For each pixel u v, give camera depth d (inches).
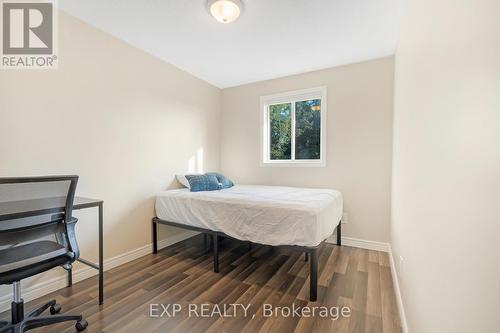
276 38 92.7
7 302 65.0
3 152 64.4
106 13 77.6
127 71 96.3
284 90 132.6
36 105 70.6
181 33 89.6
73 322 60.1
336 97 118.2
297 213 74.4
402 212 69.2
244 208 84.4
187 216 97.6
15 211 45.5
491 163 21.6
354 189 114.4
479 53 24.6
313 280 69.8
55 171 74.8
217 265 88.3
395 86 97.0
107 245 89.8
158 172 110.7
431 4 42.1
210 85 143.9
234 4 70.4
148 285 78.0
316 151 127.2
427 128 43.4
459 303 27.5
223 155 153.7
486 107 23.0
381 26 83.6
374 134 109.9
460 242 27.8
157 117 110.0
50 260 51.0
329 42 95.4
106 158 89.1
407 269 58.0
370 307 66.1
